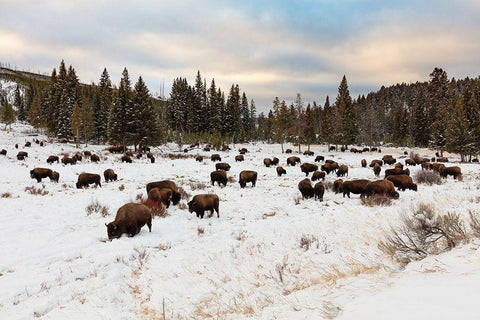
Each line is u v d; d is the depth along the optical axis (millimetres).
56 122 60750
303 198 14883
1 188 15625
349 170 30203
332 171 28156
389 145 75375
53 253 7094
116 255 6938
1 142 48875
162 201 12227
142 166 30062
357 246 6375
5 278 5730
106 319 4207
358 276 4289
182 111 83188
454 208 9023
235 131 84188
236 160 39344
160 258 6789
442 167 22531
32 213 10578
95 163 31844
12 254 6926
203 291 5004
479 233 4793
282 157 46812
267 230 9070
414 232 5676
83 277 5805
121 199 13617
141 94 46906
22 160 31641
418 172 20578
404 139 72312
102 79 78375
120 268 6242
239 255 6809
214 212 11953
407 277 3629
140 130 46344
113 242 7891
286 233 8484
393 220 8508
